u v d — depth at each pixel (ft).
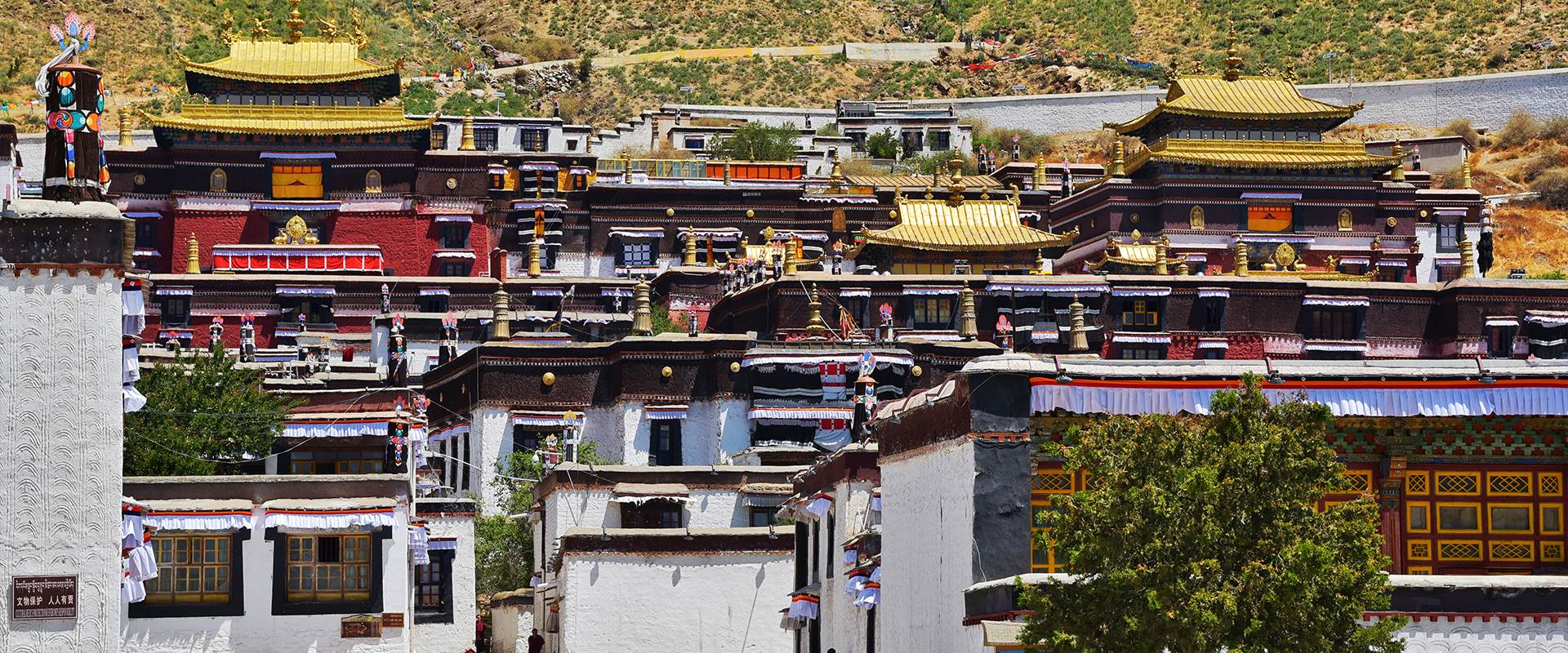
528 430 266.16
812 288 293.64
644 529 193.36
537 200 371.97
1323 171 376.68
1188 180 372.79
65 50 133.59
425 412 232.32
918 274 324.60
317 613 164.04
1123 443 96.58
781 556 184.75
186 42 591.78
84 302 130.82
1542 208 495.00
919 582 121.08
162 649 161.17
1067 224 389.80
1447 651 103.04
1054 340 299.99
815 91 634.43
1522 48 616.80
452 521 214.28
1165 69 643.45
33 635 128.57
